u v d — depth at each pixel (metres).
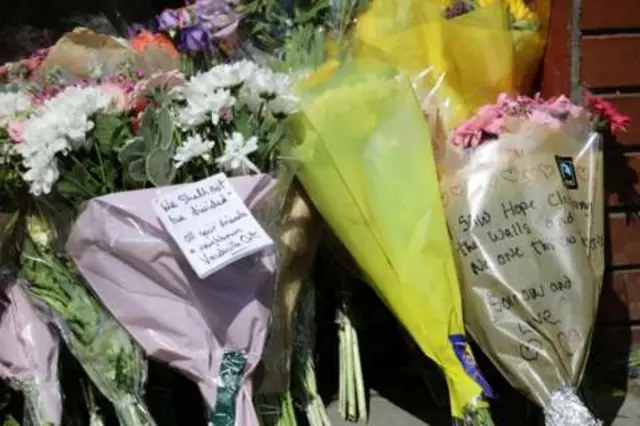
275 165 3.55
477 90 4.16
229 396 3.24
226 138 3.43
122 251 3.22
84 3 4.64
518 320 3.53
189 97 3.43
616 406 4.24
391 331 4.61
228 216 3.23
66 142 3.24
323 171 3.59
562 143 3.80
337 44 4.07
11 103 3.49
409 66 4.14
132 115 3.41
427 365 4.18
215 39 4.16
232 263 3.25
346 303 4.16
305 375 3.90
